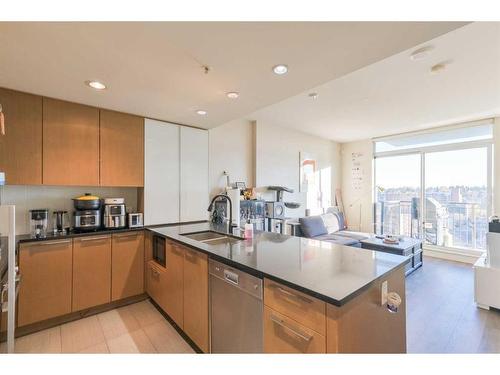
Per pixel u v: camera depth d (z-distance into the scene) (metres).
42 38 1.38
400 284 1.49
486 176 4.25
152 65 1.70
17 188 2.43
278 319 1.21
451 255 4.56
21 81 1.96
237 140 4.21
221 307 1.63
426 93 3.07
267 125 4.52
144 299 2.84
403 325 1.52
